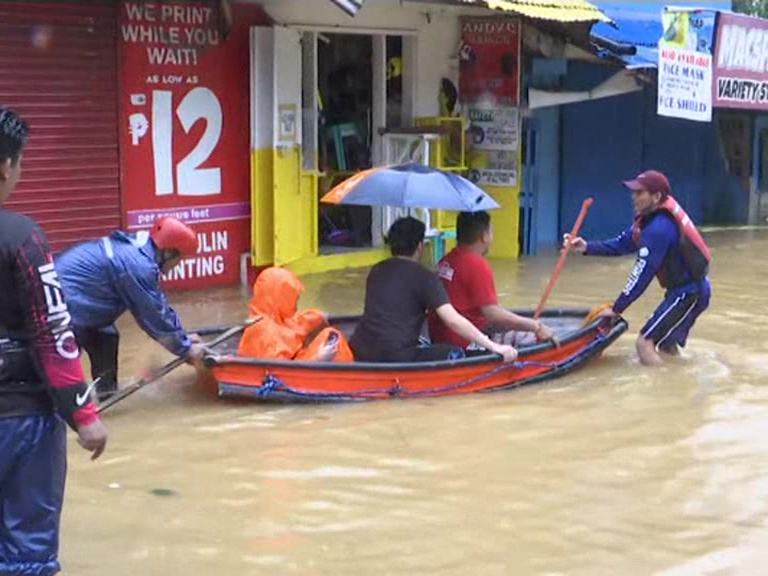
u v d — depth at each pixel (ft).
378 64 52.60
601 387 31.50
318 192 51.26
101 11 42.22
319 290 46.01
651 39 65.87
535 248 59.57
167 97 44.62
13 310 15.48
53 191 41.50
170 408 28.76
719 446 26.25
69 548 20.07
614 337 33.86
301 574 19.11
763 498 22.91
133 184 43.96
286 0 47.67
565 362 32.32
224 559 19.70
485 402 29.71
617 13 67.82
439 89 54.95
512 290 47.34
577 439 26.71
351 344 30.94
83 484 23.36
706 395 30.73
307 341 30.27
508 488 23.40
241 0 46.34
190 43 45.11
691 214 72.28
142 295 27.25
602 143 64.64
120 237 27.96
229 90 46.70
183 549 20.12
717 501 22.75
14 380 15.69
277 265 47.91
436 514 21.91
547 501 22.67
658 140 68.64
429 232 51.47
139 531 20.92
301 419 27.89
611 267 54.24
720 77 63.10
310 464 24.75
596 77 61.11
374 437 26.61
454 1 48.26
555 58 56.90
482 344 30.22
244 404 29.04
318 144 51.26
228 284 47.34
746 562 19.77
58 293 15.42
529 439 26.66
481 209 30.66
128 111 43.52
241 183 47.55
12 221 15.30
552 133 61.87
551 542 20.58
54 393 15.56
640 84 57.31
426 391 29.86
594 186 64.54
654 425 27.89
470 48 55.06
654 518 21.80
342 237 53.01
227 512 21.91
